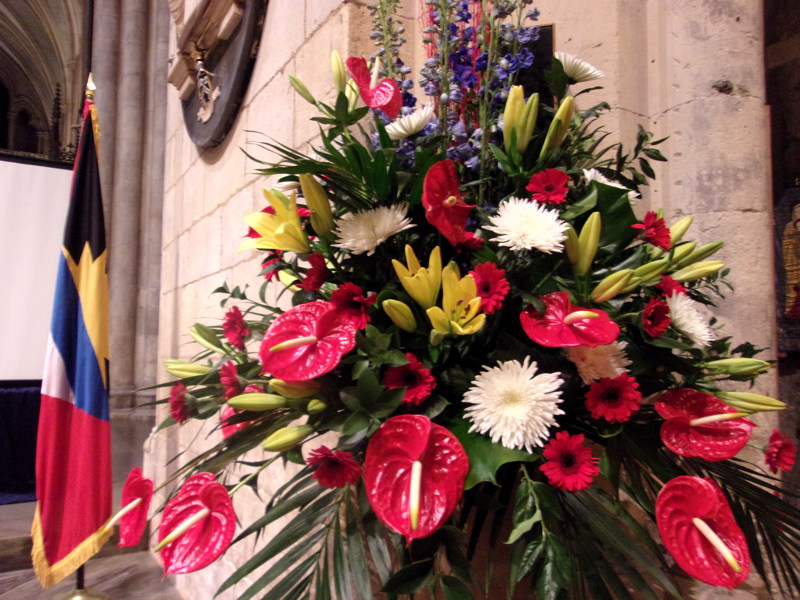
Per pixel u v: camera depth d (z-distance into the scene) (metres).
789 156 1.47
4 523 3.21
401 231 0.78
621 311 0.78
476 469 0.63
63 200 4.19
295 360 0.67
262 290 1.00
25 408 3.86
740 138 1.26
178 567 0.67
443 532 0.67
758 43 1.29
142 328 6.61
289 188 0.93
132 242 6.70
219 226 2.41
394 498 0.60
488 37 0.95
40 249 4.09
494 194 0.88
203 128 2.53
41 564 2.29
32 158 4.13
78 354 2.46
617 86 1.33
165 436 2.97
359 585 0.69
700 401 0.69
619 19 1.35
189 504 0.73
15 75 11.22
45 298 4.07
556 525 0.68
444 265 0.81
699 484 0.60
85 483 2.35
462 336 0.73
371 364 0.70
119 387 6.42
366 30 1.47
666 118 1.36
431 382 0.69
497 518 0.74
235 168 2.26
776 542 0.81
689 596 1.14
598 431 0.72
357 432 0.66
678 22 1.34
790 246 1.43
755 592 1.13
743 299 1.22
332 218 0.80
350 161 0.76
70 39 9.15
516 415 0.64
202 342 0.99
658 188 1.36
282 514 0.79
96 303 2.50
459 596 0.62
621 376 0.67
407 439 0.62
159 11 7.00
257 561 0.74
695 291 0.99
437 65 0.91
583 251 0.72
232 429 0.95
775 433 0.79
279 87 1.87
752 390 1.21
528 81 1.13
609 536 0.67
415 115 0.85
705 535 0.59
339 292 0.71
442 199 0.72
